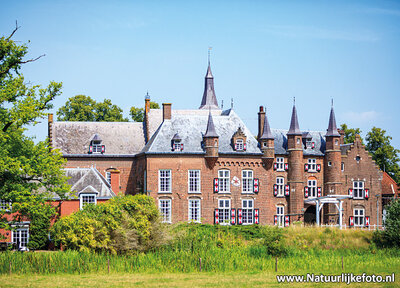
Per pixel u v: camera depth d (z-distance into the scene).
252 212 74.75
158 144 73.06
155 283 40.00
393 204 65.38
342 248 61.59
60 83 50.69
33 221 60.78
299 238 63.50
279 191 79.75
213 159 73.00
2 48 47.62
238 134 75.06
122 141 78.12
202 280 41.31
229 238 56.78
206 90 114.50
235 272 45.53
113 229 49.84
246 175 75.06
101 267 45.72
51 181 51.88
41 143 52.22
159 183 72.12
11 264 44.66
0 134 46.94
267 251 52.91
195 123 75.94
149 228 51.25
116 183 70.44
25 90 49.97
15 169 47.66
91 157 75.75
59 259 45.31
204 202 72.94
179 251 49.84
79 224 49.50
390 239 62.41
